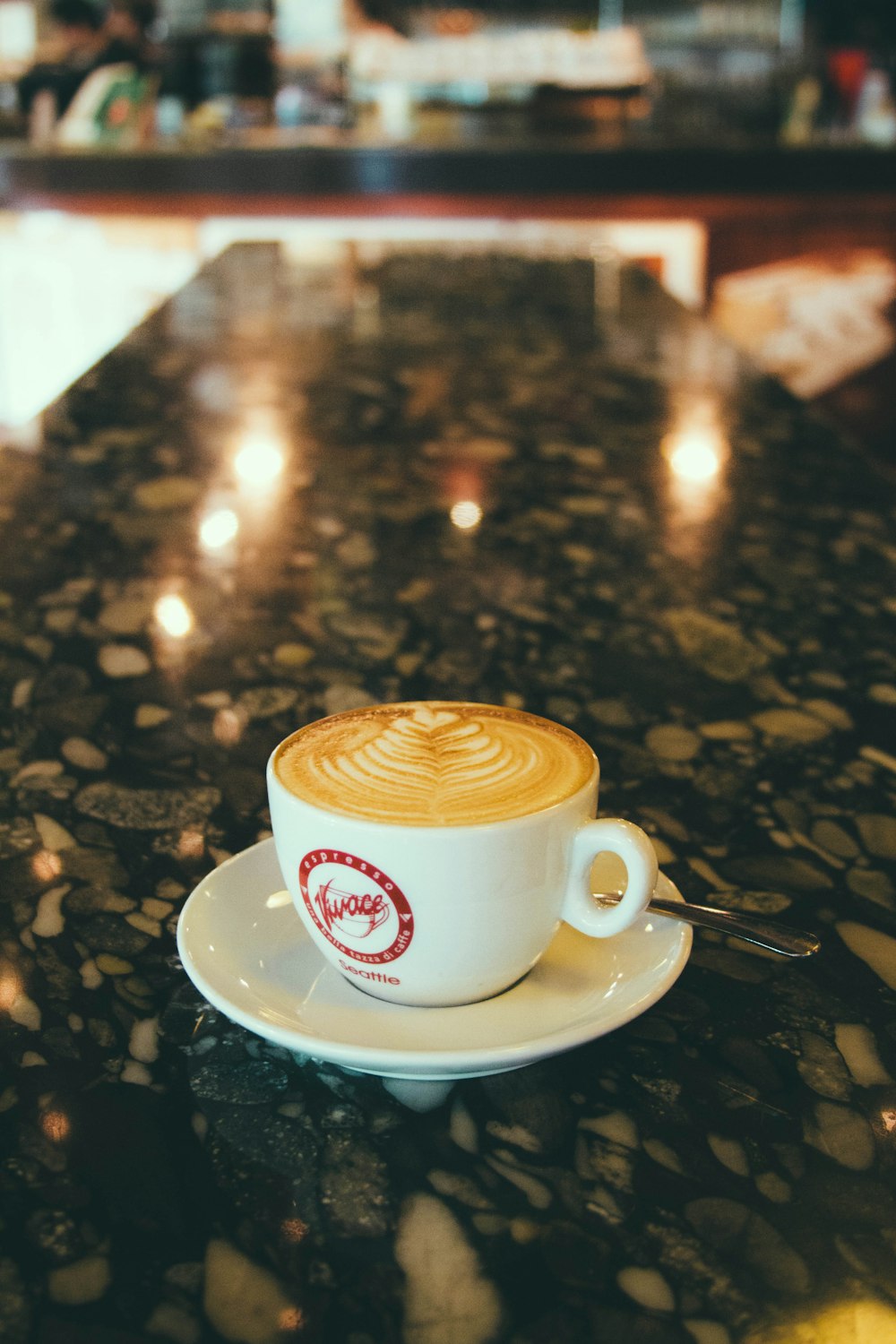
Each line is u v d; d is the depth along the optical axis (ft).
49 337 11.46
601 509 3.26
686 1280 0.99
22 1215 1.04
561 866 1.28
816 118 14.20
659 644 2.43
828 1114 1.19
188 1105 1.19
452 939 1.24
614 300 6.34
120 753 1.95
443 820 1.22
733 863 1.67
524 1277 0.99
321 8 14.55
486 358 5.00
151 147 10.95
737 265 11.35
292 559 2.86
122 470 3.52
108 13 14.42
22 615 2.51
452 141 10.96
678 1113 1.19
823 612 2.61
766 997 1.38
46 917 1.52
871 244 11.23
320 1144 1.13
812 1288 0.98
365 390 4.48
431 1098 1.20
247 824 1.75
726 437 3.95
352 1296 0.97
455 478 3.50
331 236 11.15
